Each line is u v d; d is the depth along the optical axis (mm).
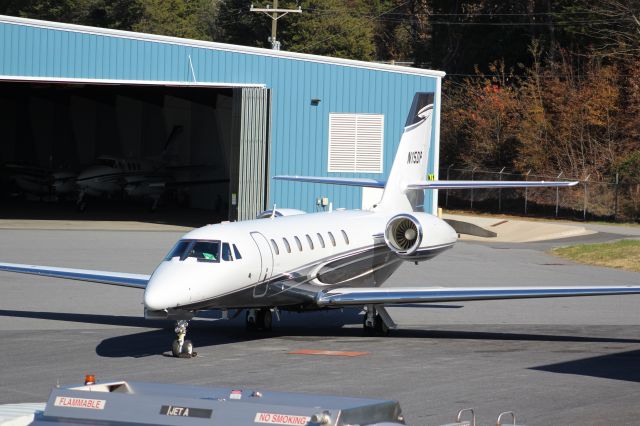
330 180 81875
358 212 75625
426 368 52531
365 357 56312
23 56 126812
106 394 20516
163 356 55938
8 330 64875
